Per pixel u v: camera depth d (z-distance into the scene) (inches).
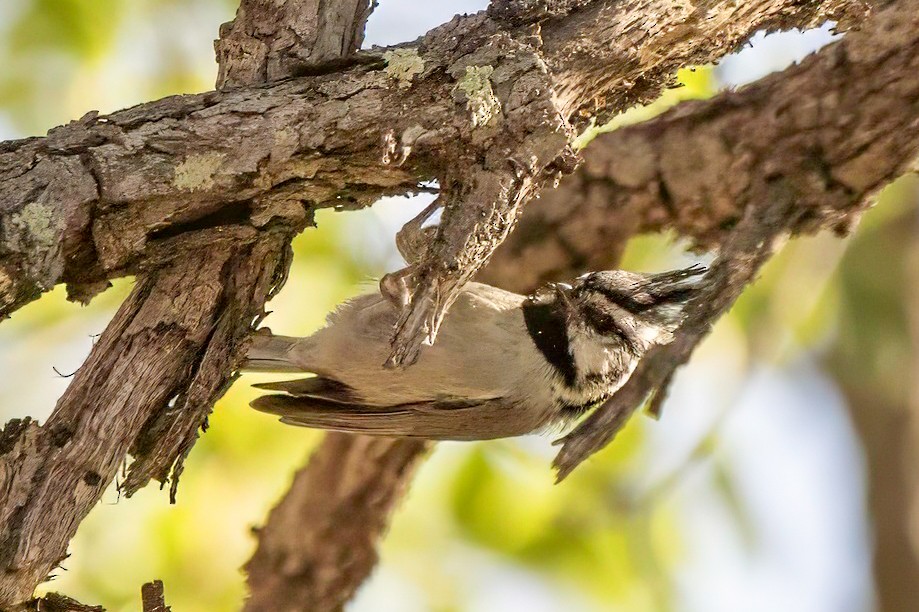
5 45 471.2
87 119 280.4
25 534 273.0
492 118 282.0
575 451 352.8
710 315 359.3
